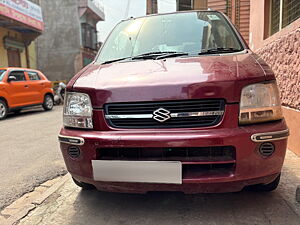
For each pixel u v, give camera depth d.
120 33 3.25
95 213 2.34
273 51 4.35
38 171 3.49
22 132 6.12
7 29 13.64
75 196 2.68
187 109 1.94
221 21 3.08
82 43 20.48
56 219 2.28
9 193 2.86
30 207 2.49
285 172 2.96
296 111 3.46
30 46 16.19
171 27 3.09
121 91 2.03
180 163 1.90
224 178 1.90
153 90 1.98
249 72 2.02
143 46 2.95
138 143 1.92
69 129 2.23
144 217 2.23
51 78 20.11
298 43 3.32
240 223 2.08
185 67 2.20
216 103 1.93
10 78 8.59
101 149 2.06
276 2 4.85
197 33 2.95
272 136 1.90
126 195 2.63
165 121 1.94
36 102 9.71
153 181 1.95
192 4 9.70
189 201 2.46
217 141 1.85
